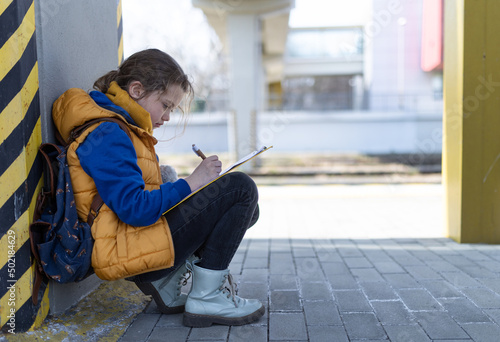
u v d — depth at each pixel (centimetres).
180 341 178
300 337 182
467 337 180
